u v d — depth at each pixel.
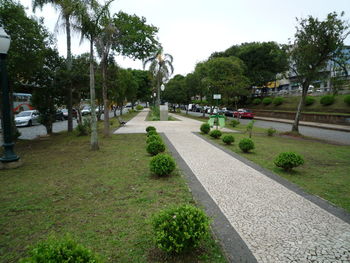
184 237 2.56
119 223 3.53
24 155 8.58
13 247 2.97
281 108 33.62
